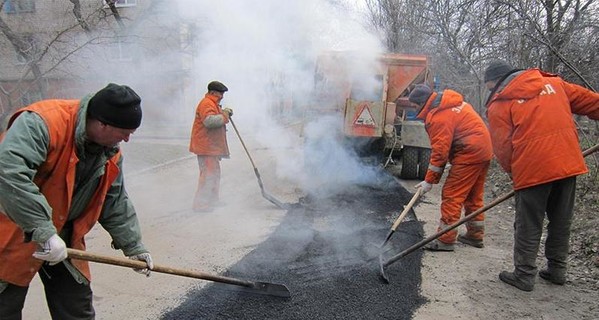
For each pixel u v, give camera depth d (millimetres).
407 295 3373
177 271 2533
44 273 2172
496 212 5543
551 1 6711
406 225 4992
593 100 3373
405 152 7191
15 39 8141
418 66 7375
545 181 3209
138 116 1962
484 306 3227
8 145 1791
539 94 3258
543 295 3381
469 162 4035
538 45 6730
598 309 3143
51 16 8773
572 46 6527
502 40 8125
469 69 9367
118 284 3518
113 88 1926
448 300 3314
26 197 1771
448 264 3957
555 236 3438
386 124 6848
